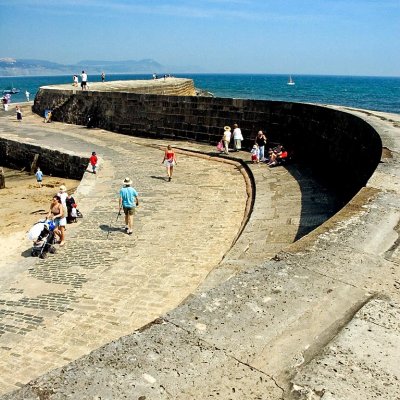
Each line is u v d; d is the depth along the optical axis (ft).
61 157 83.92
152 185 60.23
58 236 40.70
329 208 39.60
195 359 10.08
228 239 38.47
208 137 84.84
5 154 99.19
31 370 21.91
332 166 50.72
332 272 14.57
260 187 52.13
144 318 26.05
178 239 39.40
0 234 51.49
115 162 76.38
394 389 9.32
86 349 23.36
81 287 30.99
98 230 43.70
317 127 57.62
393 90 501.15
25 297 30.09
